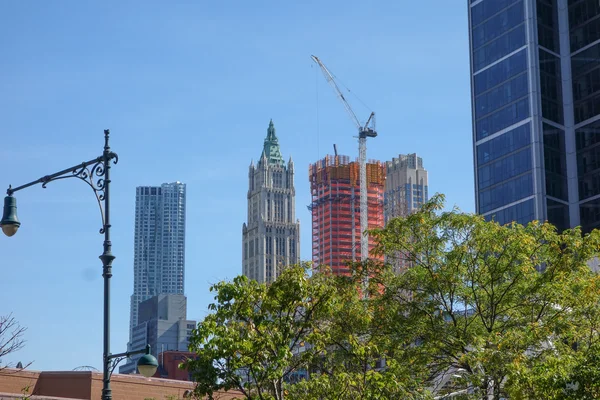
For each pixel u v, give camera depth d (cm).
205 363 3725
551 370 3894
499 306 4950
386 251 5144
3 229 3900
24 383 6450
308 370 4588
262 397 3916
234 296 3850
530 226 5053
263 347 3794
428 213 5053
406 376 4550
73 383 6631
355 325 4797
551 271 4862
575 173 19238
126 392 6906
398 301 4981
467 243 4909
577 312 4647
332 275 4688
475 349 4531
